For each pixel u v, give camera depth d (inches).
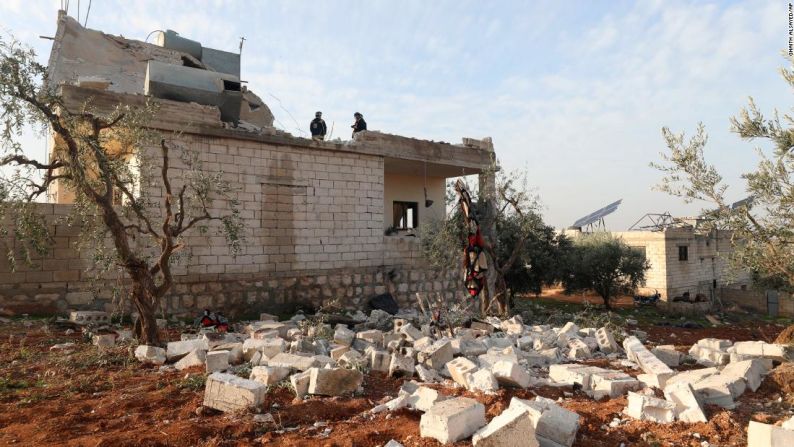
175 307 542.3
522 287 978.1
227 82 621.6
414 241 766.5
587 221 1679.4
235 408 226.2
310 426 213.3
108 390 268.7
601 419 218.2
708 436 195.5
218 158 579.2
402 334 408.2
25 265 476.1
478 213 717.3
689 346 497.7
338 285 673.6
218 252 573.6
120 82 756.0
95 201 349.4
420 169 868.0
